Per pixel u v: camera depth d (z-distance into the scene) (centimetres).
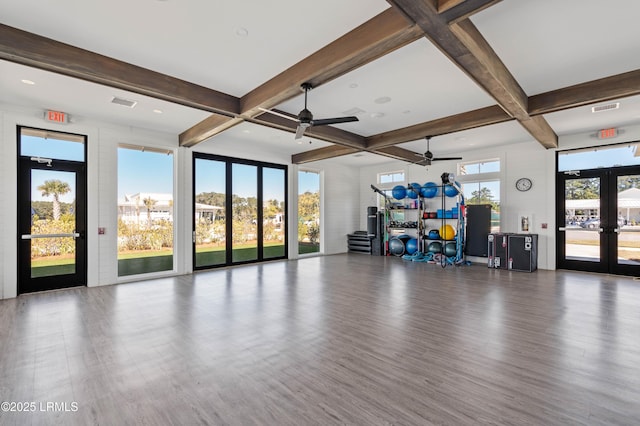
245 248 830
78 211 576
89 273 580
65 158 563
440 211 885
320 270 751
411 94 468
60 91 453
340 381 257
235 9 277
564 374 266
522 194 781
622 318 405
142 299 500
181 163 696
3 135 497
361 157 967
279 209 908
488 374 267
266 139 757
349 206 1122
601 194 695
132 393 240
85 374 268
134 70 379
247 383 255
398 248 967
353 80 420
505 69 378
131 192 671
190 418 211
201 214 744
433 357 299
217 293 537
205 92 444
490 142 770
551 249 741
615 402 226
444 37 275
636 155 653
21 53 308
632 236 662
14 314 424
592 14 283
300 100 493
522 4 270
